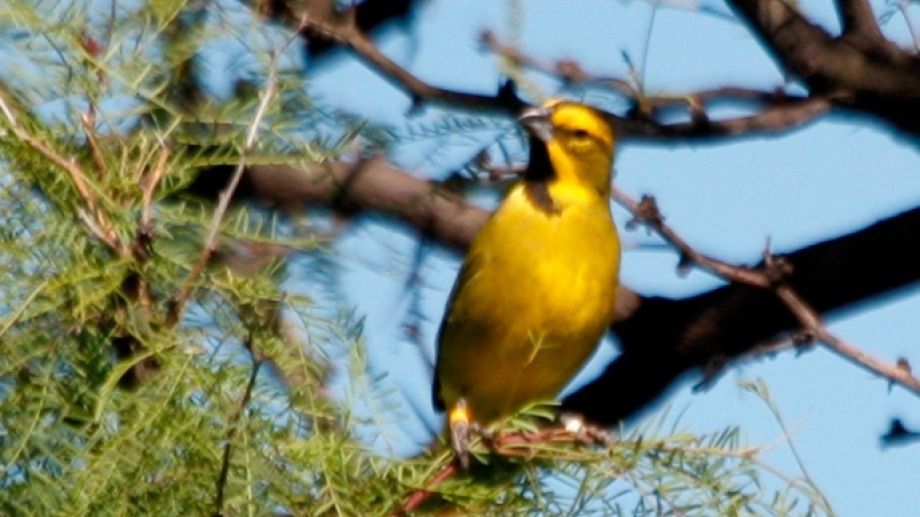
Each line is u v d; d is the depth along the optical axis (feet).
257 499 29.84
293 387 30.73
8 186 31.32
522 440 32.71
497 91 47.62
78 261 30.81
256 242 32.19
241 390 30.27
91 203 31.32
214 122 32.58
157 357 30.37
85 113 32.07
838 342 42.91
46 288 30.53
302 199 44.16
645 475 31.55
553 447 32.45
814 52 46.52
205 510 29.78
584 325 49.24
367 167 45.85
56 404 30.32
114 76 31.78
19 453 29.40
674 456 31.65
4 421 30.25
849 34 46.57
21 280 30.83
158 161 32.09
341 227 43.70
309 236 33.68
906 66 46.09
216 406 30.09
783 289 44.11
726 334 48.44
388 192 46.44
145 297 31.09
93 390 30.35
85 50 32.14
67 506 29.01
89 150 32.22
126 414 30.09
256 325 30.30
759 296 47.78
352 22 46.16
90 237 31.37
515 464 32.71
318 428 30.73
